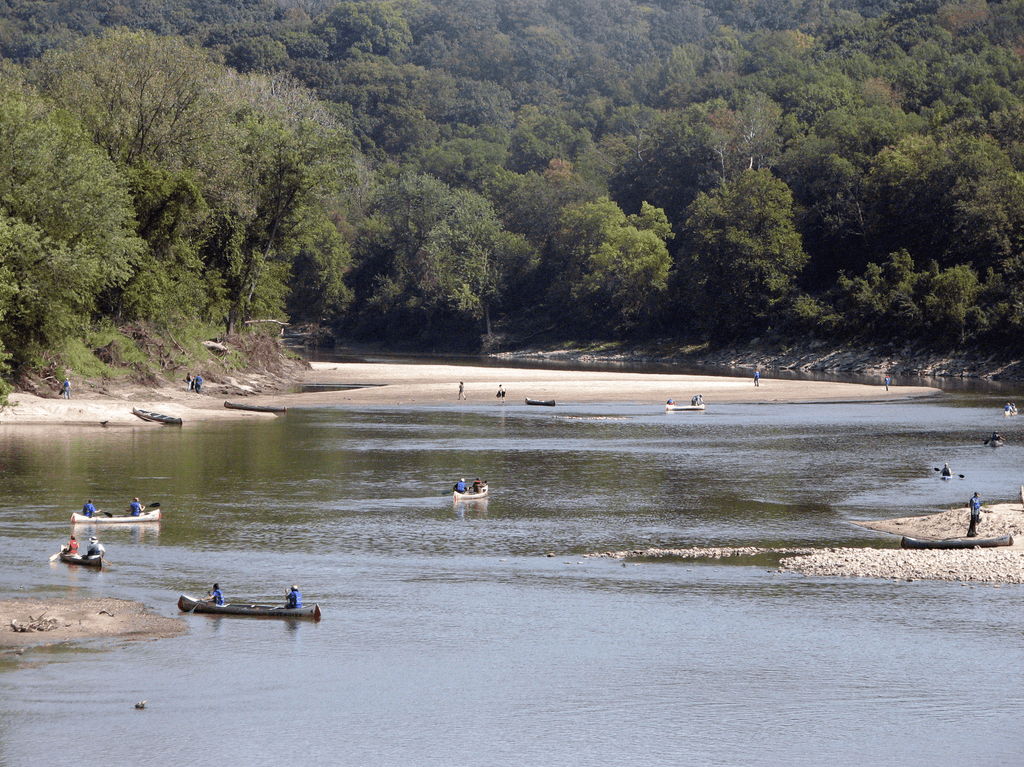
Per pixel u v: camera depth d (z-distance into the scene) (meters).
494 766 27.48
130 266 114.62
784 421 111.62
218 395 127.88
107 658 34.50
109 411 101.56
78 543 50.19
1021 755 28.25
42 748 27.92
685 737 29.33
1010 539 50.47
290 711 30.72
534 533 54.38
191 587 43.00
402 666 34.44
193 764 27.22
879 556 48.56
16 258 92.88
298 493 65.19
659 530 55.31
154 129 125.38
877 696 32.12
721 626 38.59
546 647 36.34
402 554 49.38
